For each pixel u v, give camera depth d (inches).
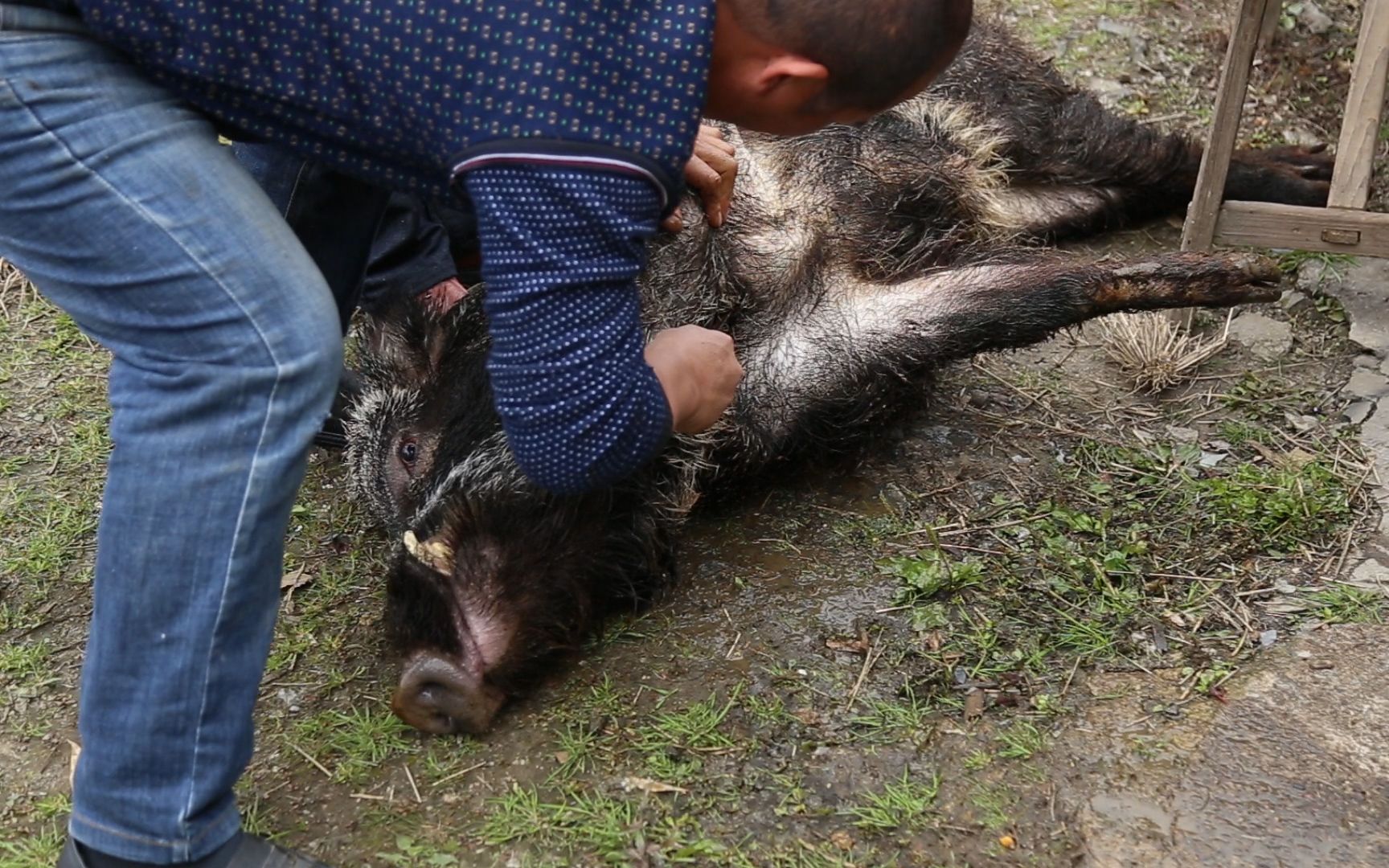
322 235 100.0
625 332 72.1
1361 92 146.9
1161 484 130.0
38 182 70.2
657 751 100.8
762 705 105.3
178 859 78.7
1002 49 169.0
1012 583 117.7
